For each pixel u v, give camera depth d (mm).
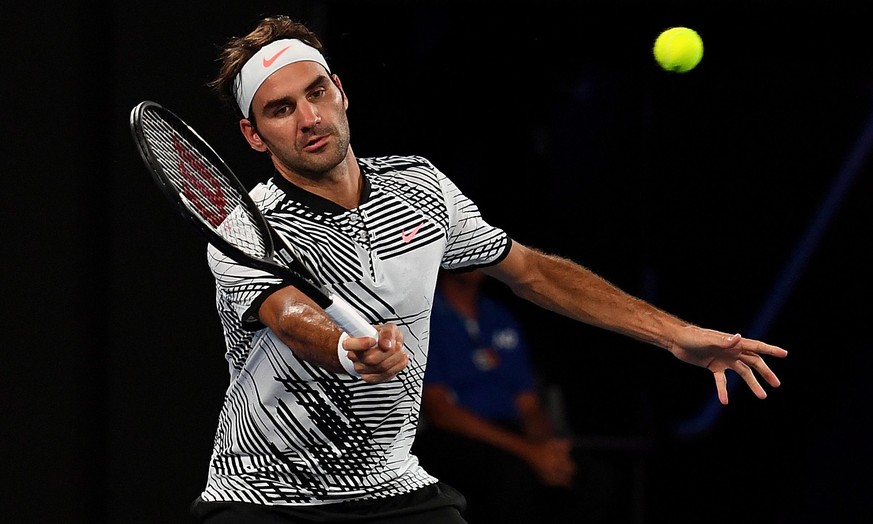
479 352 16031
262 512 9164
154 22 15500
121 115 15516
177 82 15523
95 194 15719
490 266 10242
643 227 17812
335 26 16703
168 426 15719
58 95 15594
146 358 15664
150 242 15664
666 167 17812
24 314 15586
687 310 18094
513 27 17188
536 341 17141
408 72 17031
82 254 15703
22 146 15562
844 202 18094
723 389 10188
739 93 17828
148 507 15672
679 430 17844
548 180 17547
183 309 15727
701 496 17953
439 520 9523
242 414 9320
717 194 17953
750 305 18172
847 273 18203
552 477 16641
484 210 17453
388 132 17016
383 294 9188
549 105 17406
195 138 8891
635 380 17641
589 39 17328
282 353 8984
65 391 15672
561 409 17172
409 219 9398
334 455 9234
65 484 15664
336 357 7836
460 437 15906
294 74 9148
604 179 17719
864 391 18453
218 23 15570
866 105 17797
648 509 17750
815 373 18500
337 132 9148
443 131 17188
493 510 16094
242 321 8734
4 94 15523
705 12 17281
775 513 18297
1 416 15562
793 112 17938
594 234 17719
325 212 9234
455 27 17062
